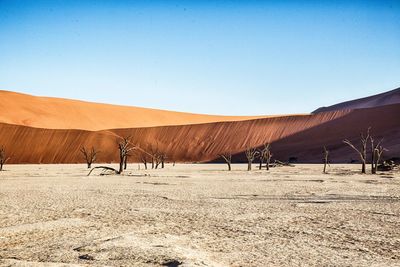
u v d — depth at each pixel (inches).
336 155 3565.5
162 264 270.4
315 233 390.0
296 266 274.7
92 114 5359.3
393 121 3998.5
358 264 279.3
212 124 4697.3
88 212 541.3
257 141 4451.3
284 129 4547.2
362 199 687.1
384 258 295.9
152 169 2329.0
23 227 425.1
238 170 2117.4
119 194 802.8
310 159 3644.2
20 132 4005.9
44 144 3973.9
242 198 716.7
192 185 1047.0
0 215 515.5
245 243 346.3
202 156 4362.7
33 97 5364.2
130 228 418.6
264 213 524.7
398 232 394.9
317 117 4564.5
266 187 965.2
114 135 4195.4
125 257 288.2
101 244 328.8
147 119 5625.0
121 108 5723.4
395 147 3284.9
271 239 362.9
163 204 630.5
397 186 975.0
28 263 271.3
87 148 3983.8
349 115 4392.2
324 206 594.6
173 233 390.6
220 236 376.2
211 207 589.6
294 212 532.7
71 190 903.7
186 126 4662.9
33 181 1244.5
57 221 462.9
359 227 421.7
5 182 1199.6
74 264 271.0
